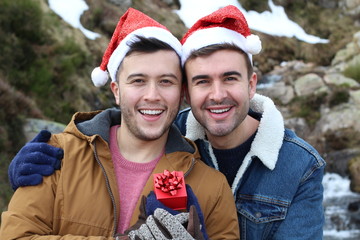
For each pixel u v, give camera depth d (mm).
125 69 1938
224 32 2033
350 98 11078
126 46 1938
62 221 1815
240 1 15055
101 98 8758
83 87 8586
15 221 1769
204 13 13766
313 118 10711
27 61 8195
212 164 2289
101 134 1972
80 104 8297
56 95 8125
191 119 2344
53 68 8422
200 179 1975
